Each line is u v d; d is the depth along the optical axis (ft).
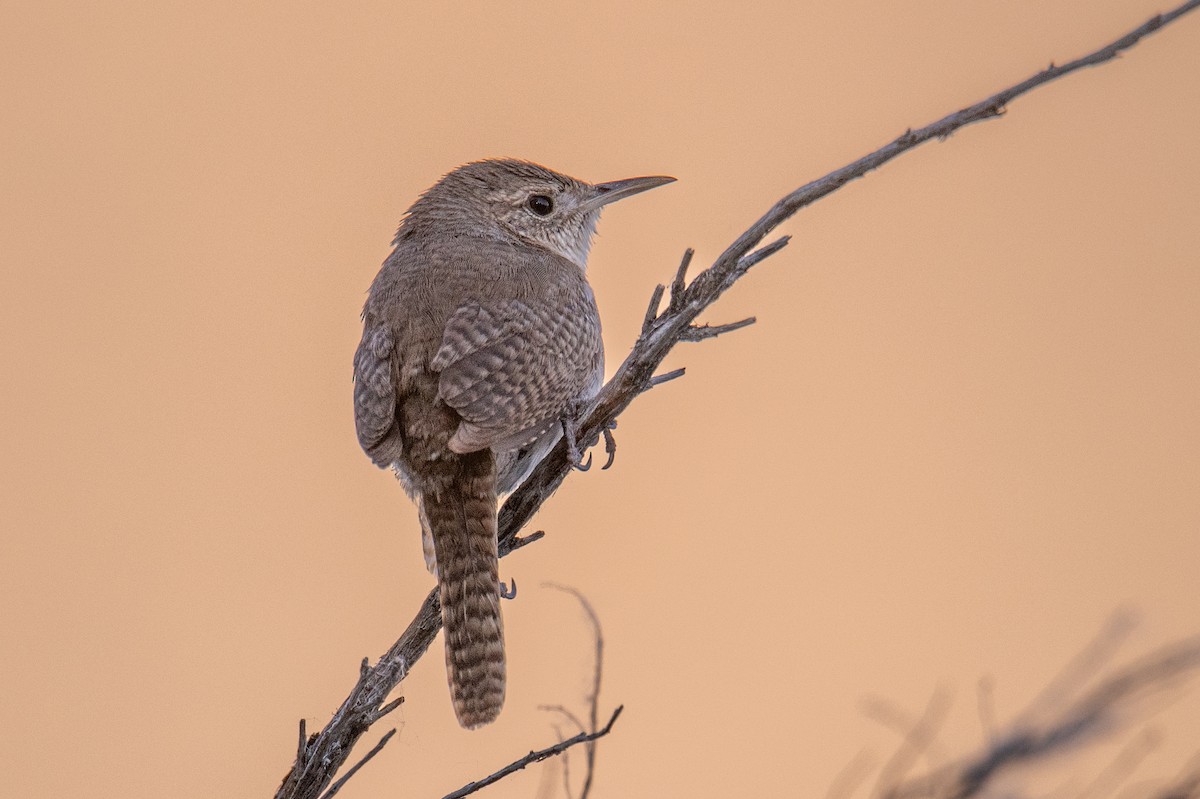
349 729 25.63
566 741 23.80
